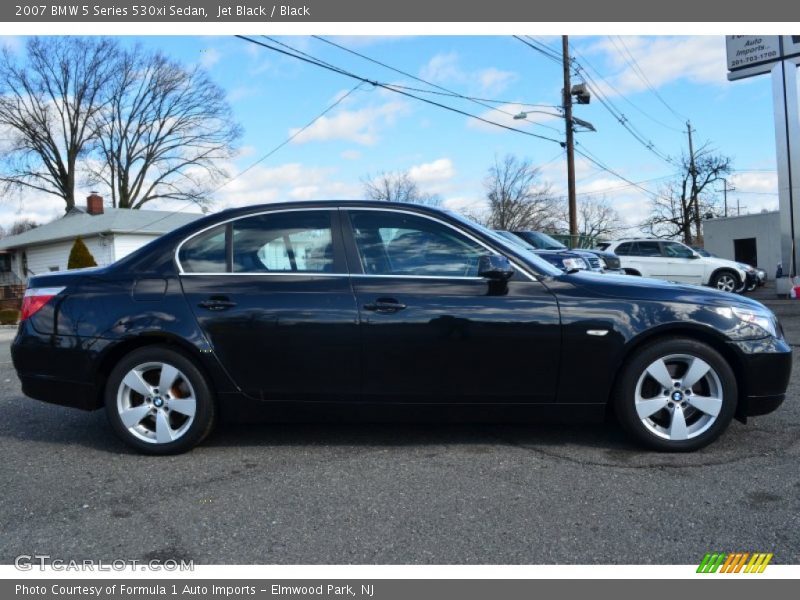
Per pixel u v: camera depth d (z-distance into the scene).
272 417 4.05
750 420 4.58
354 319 3.88
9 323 22.30
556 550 2.79
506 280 3.89
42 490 3.58
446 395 3.90
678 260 17.48
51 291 4.24
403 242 4.07
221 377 3.99
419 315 3.86
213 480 3.68
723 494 3.30
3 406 5.66
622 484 3.46
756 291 19.34
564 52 23.03
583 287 3.92
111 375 4.07
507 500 3.30
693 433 3.89
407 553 2.79
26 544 2.94
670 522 3.01
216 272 4.09
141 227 30.45
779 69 15.36
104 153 48.09
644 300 3.87
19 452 4.28
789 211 15.38
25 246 34.09
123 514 3.24
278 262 4.09
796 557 2.68
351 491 3.47
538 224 43.50
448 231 4.07
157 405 4.08
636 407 3.88
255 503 3.34
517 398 3.90
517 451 4.05
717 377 3.83
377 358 3.89
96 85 46.16
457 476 3.64
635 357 3.86
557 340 3.82
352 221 4.12
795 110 15.16
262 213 4.20
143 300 4.06
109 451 4.26
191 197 49.75
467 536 2.92
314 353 3.92
